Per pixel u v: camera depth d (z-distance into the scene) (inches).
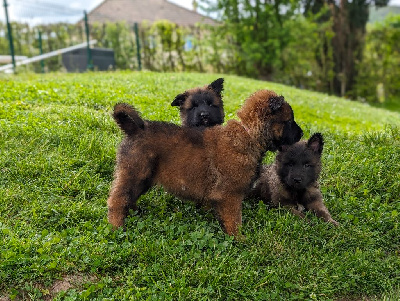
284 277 32.0
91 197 42.0
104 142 50.8
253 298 30.2
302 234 36.6
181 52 192.9
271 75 201.5
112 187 36.9
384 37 213.2
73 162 46.3
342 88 208.7
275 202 42.7
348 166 48.7
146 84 94.5
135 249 32.9
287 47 194.7
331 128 72.2
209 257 32.6
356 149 53.5
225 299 30.3
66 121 56.8
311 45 202.4
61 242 33.7
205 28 198.8
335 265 33.5
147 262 32.3
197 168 35.5
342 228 37.7
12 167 43.9
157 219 37.9
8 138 49.7
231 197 35.6
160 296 28.9
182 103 55.2
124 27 193.2
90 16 292.5
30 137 50.2
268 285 31.4
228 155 35.0
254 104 36.3
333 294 32.0
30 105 64.5
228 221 35.9
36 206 38.5
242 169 35.1
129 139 35.9
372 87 211.3
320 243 36.5
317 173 41.2
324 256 34.5
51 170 44.7
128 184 35.4
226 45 196.1
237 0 190.1
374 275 33.3
